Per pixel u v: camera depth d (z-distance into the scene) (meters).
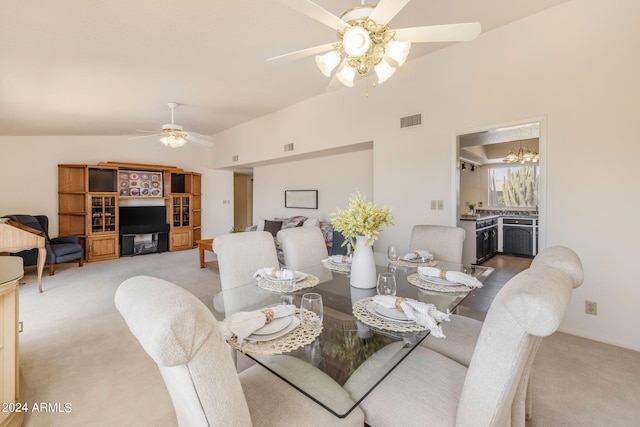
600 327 2.52
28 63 2.94
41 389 1.96
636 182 2.36
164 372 0.91
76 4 2.17
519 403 1.25
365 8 1.78
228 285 2.09
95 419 1.70
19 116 4.38
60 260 4.91
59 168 5.86
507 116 2.96
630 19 2.36
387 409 1.14
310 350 1.20
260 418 1.02
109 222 6.21
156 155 7.15
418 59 3.61
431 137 3.53
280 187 6.69
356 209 1.85
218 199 8.21
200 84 3.93
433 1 2.50
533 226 5.73
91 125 5.33
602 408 1.73
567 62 2.63
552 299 0.76
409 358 1.41
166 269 5.24
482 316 3.04
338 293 1.82
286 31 2.74
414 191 3.70
